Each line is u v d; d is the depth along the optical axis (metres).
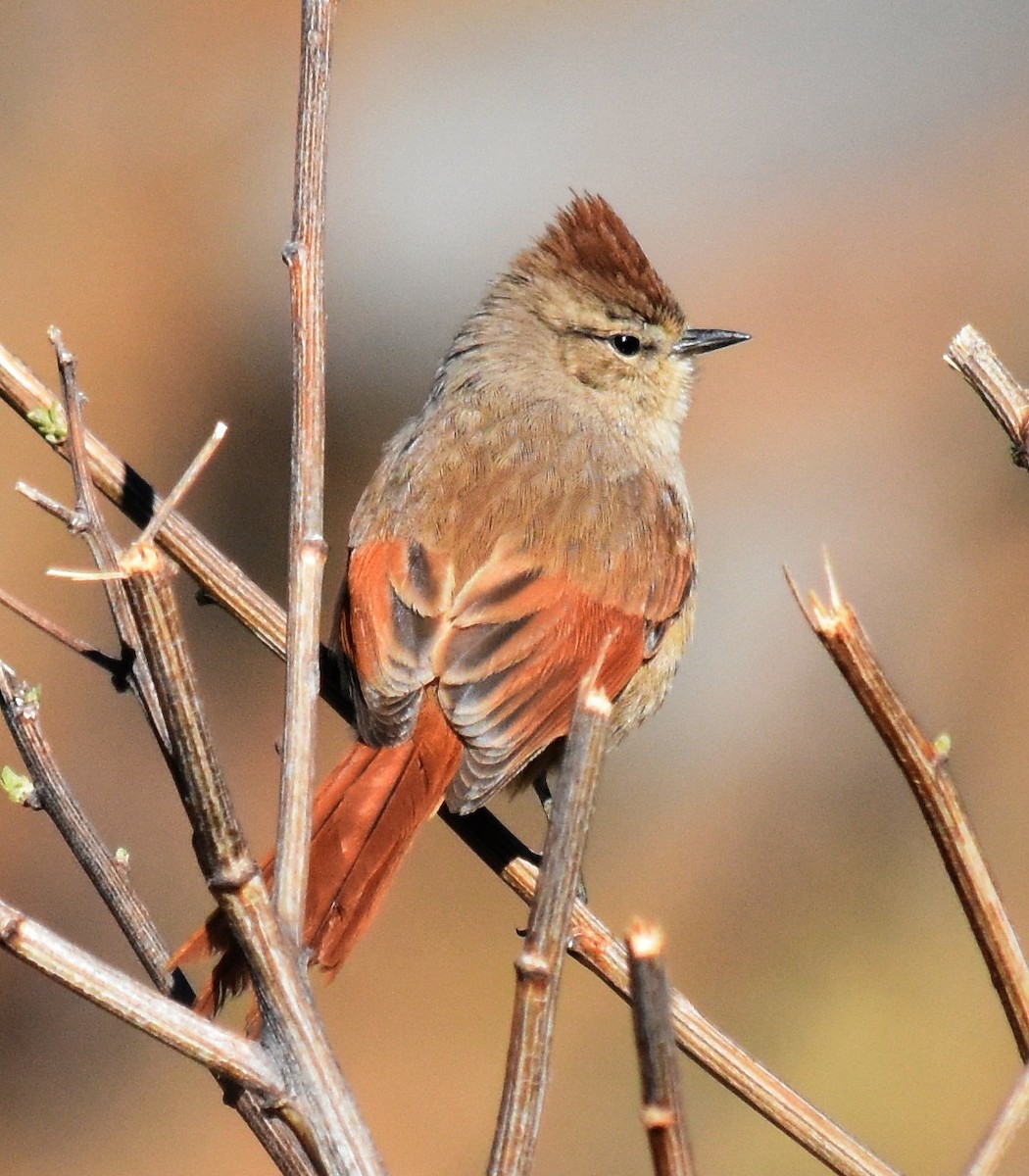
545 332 7.99
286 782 4.24
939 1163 11.43
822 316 16.05
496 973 13.39
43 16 16.89
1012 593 14.10
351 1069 12.76
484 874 13.95
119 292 16.42
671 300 8.20
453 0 17.62
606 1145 11.59
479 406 7.70
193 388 16.38
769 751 13.80
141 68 17.06
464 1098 12.59
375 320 16.33
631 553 7.05
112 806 14.21
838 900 13.02
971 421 15.10
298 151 4.89
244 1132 12.59
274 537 15.94
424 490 7.04
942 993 12.30
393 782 5.99
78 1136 12.62
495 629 6.60
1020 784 13.34
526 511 6.96
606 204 8.24
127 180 16.78
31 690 4.84
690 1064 11.38
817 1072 12.02
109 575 3.83
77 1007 13.12
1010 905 12.70
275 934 3.92
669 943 12.91
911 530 14.53
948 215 16.69
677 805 13.68
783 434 15.20
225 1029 3.88
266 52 17.22
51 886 13.66
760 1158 10.97
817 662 14.05
